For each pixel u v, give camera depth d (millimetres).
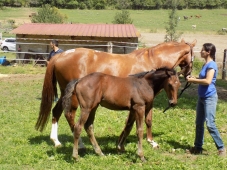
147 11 86312
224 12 88250
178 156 6770
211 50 6391
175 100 6359
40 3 87812
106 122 9008
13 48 31812
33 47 21547
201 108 6727
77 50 7230
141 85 6152
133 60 7266
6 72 18250
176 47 7555
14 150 6793
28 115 9641
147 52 7414
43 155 6539
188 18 75250
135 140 7695
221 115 10023
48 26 23438
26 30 21625
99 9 88375
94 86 5938
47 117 7129
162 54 7430
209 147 7234
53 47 9734
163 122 9133
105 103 6137
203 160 6430
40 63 21156
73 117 6867
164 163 6203
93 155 6527
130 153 6711
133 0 90500
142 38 39000
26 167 6027
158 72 6301
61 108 7270
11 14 73312
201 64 19625
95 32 21719
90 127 6434
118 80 6125
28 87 14320
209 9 93938
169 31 28656
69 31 21812
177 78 6352
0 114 9656
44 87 7199
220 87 15453
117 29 23156
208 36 46062
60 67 7109
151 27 57531
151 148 7113
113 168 5961
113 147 7098
